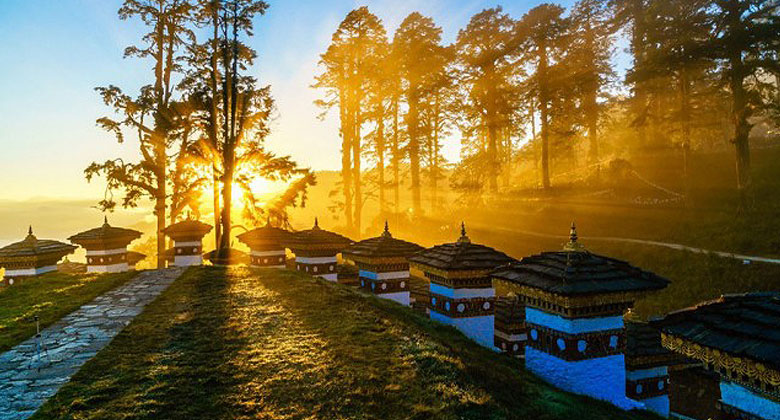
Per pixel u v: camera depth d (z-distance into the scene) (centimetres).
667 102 4647
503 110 4675
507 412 588
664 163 4447
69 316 1047
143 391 641
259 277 1473
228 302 1143
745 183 3144
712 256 2614
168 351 804
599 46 5194
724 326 516
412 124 4622
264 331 910
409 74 4638
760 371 453
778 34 2952
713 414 1006
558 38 4588
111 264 2036
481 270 1027
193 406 599
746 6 3086
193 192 2897
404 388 647
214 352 796
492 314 1051
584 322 722
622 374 743
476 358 817
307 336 877
